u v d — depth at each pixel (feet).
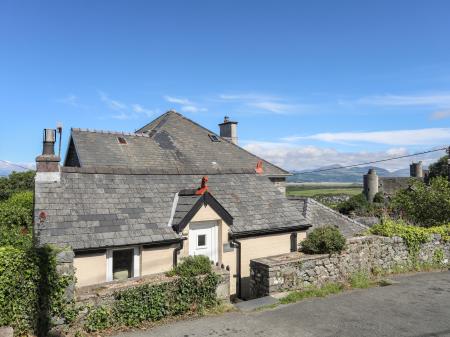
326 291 33.99
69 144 74.59
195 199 40.70
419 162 232.94
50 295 24.04
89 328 24.79
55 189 38.22
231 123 103.35
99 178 41.93
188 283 28.71
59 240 33.58
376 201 192.13
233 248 43.47
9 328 22.38
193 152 80.59
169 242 38.42
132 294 26.43
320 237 37.27
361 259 39.55
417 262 44.73
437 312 29.07
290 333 25.13
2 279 22.80
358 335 24.72
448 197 59.41
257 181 54.34
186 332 25.30
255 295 34.42
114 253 36.40
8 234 39.58
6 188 122.62
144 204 41.24
